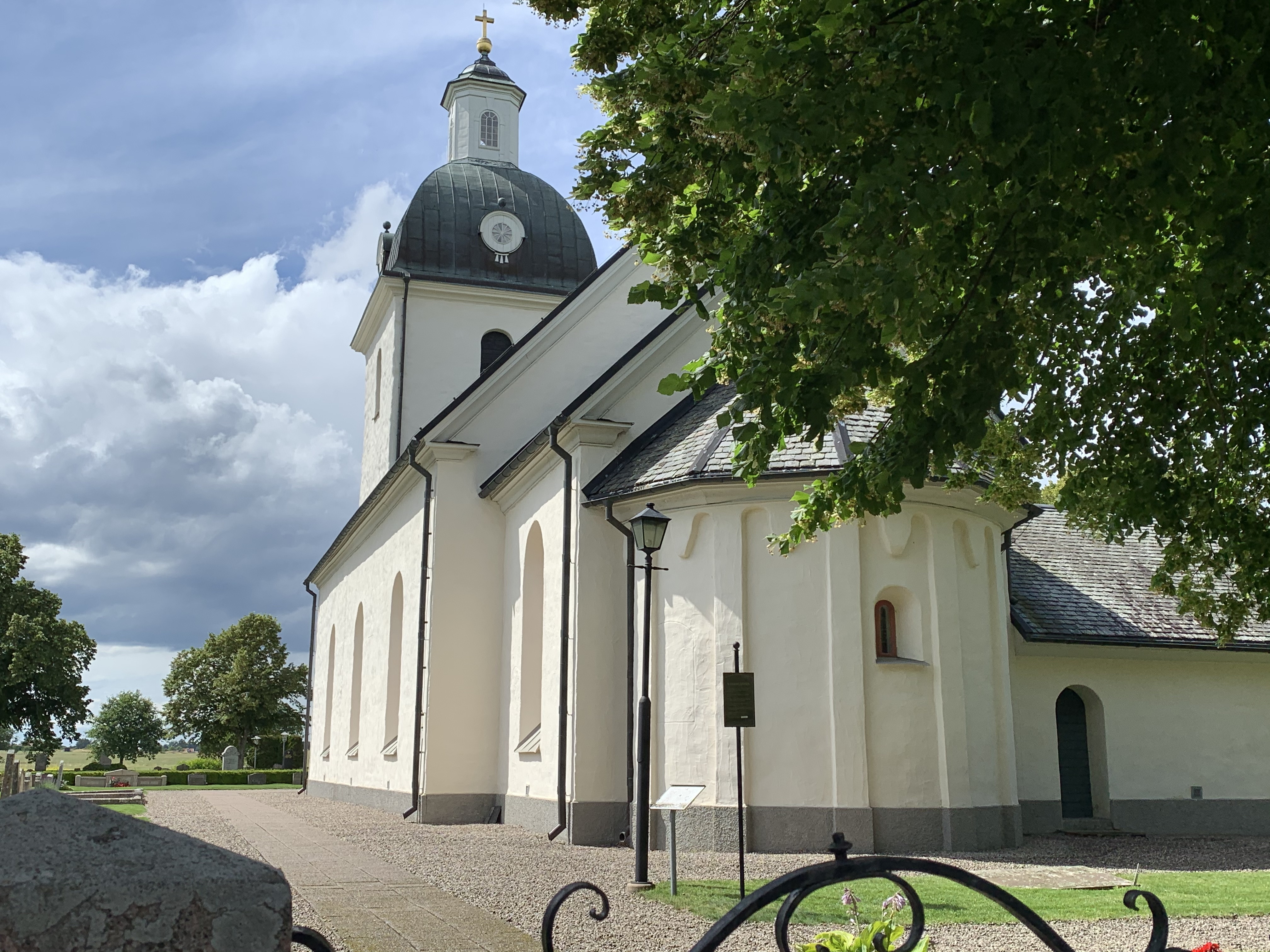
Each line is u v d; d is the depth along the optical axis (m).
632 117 7.57
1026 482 10.22
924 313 5.96
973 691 16.50
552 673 19.64
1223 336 7.38
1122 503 8.77
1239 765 20.91
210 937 2.16
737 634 16.14
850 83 5.66
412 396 30.28
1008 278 6.12
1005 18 5.59
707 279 7.64
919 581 16.38
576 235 32.81
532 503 21.64
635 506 18.20
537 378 24.11
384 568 28.92
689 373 7.49
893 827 15.54
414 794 23.05
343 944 9.11
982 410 6.18
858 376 6.21
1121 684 20.64
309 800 33.09
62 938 2.08
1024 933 9.25
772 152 5.75
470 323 31.03
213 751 75.50
